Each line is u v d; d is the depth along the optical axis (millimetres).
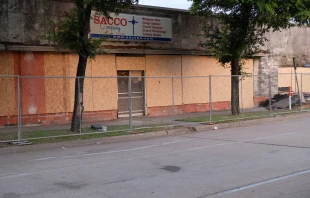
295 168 9156
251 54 20344
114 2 14516
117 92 19344
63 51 17453
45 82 17156
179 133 16031
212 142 13344
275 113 20734
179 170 9234
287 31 27859
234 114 20234
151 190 7570
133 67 19891
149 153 11594
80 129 14469
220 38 19156
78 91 14734
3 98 16109
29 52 16719
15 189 7793
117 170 9367
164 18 20734
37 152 12148
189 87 22219
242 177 8453
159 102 20984
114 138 14281
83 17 14234
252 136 14422
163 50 20719
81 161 10562
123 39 19156
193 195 7211
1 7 15828
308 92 27594
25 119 16656
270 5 16828
